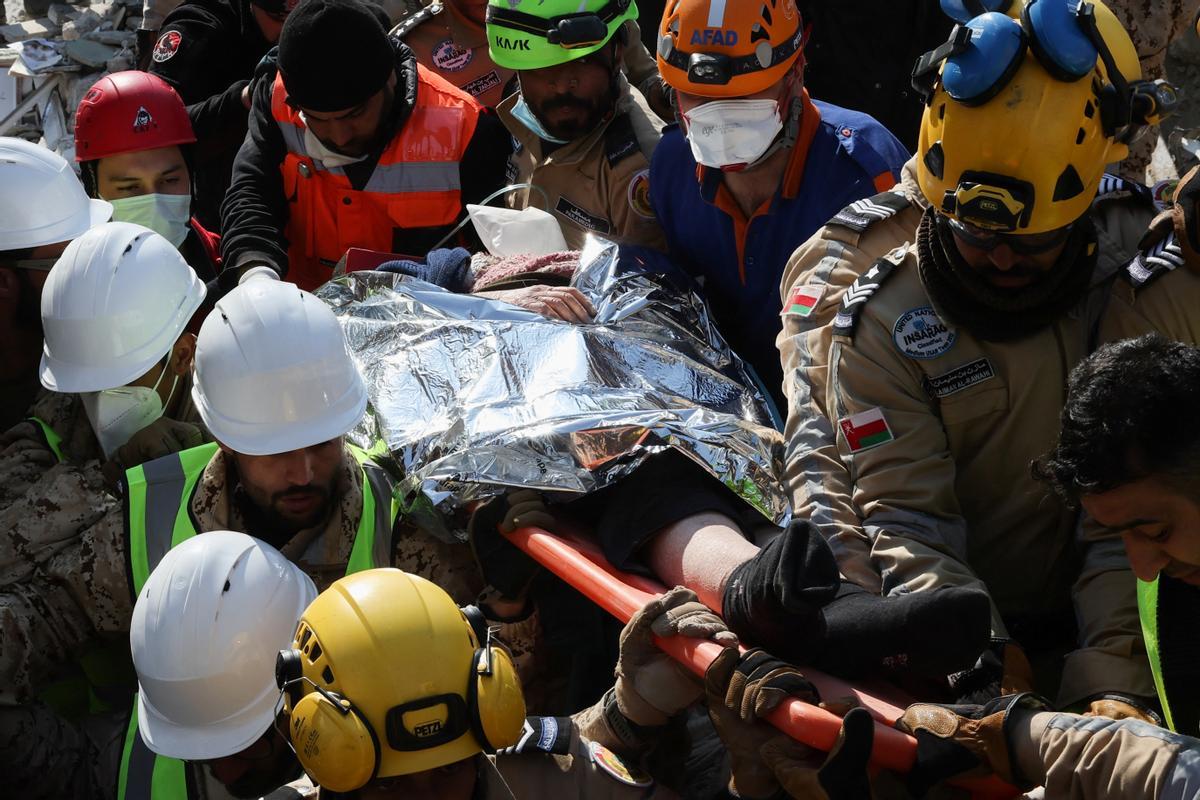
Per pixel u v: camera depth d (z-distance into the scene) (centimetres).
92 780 269
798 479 240
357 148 362
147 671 229
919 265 230
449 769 182
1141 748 158
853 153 299
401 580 187
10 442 297
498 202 376
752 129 284
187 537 263
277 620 232
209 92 468
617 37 350
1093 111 209
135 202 374
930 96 219
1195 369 162
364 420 285
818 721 177
